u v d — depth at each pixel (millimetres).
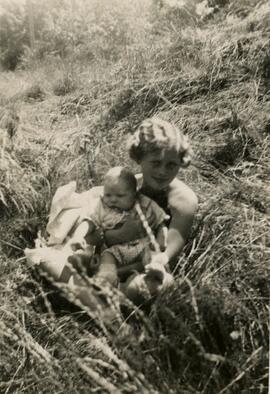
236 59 3293
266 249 2023
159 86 3275
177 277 1998
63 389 1560
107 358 1701
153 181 2023
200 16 4141
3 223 2482
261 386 1527
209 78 3223
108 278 1999
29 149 3020
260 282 1885
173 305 1753
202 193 2428
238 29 3555
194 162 2643
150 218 2062
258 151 2713
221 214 2256
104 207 2102
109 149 2902
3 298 2057
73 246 2006
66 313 2014
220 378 1567
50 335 1848
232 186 2400
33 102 3955
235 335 1643
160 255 1916
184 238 2047
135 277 1947
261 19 3486
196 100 3115
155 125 1984
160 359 1650
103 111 3312
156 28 4328
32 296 2100
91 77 3980
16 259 2324
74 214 2191
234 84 3154
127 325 1730
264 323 1762
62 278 1998
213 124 2885
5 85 4332
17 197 2592
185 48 3508
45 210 2535
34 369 1722
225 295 1790
